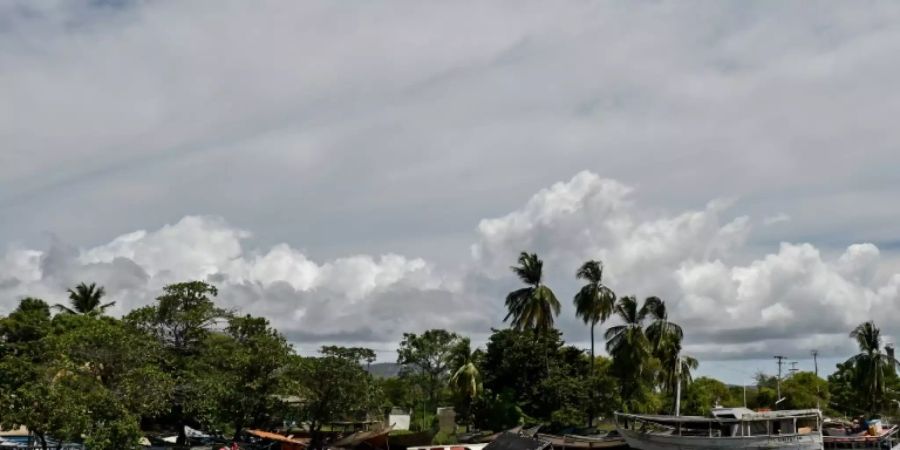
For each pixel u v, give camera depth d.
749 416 71.31
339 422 80.62
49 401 47.12
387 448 70.69
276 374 71.00
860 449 81.69
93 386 52.28
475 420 93.62
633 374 92.38
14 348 71.50
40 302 88.38
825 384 135.38
